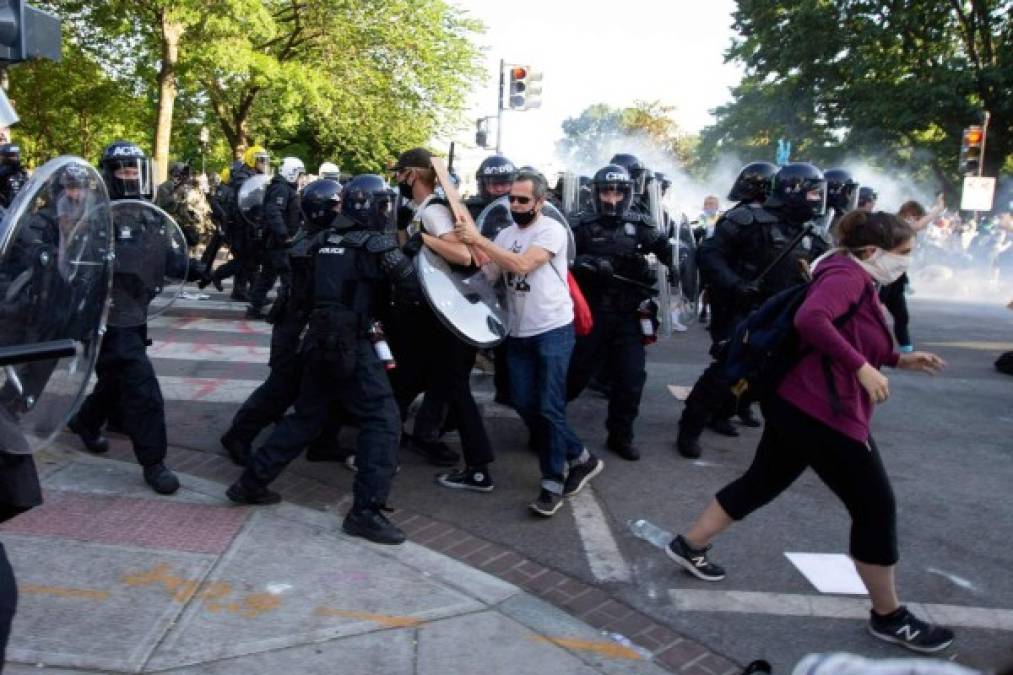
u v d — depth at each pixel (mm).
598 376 7504
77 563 3771
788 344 3510
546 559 4207
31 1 21312
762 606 3812
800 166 5844
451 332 4883
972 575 4230
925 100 28641
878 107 29609
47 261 2703
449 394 5012
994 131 29047
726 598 3875
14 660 3037
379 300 4375
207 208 13430
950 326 13297
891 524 3465
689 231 8125
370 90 25172
